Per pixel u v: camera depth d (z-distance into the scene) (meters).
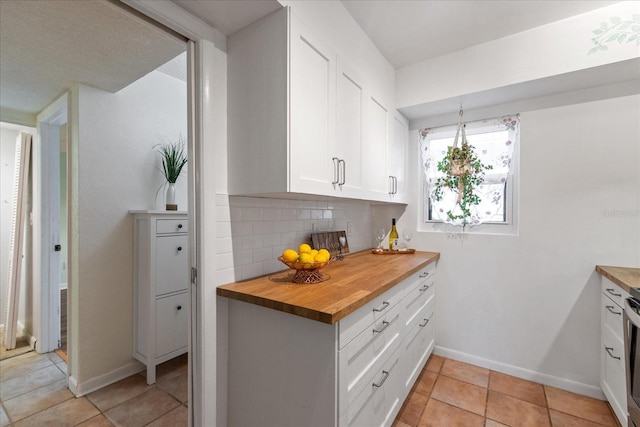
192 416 1.36
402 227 2.74
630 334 1.15
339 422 1.09
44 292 2.51
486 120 2.38
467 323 2.41
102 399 1.89
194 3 1.22
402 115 2.54
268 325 1.29
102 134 2.09
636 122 1.89
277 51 1.27
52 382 2.08
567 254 2.07
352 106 1.73
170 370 2.25
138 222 2.19
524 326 2.21
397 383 1.63
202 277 1.32
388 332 1.52
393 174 2.33
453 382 2.13
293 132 1.26
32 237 2.69
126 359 2.16
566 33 1.80
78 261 1.96
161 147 2.43
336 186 1.56
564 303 2.08
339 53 1.58
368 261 2.10
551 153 2.12
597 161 1.99
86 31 1.53
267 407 1.29
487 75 2.04
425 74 2.27
